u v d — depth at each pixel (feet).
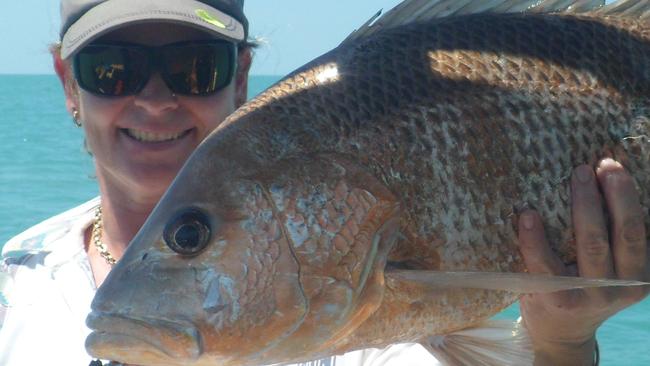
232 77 2.66
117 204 2.76
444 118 1.88
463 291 1.87
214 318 1.81
